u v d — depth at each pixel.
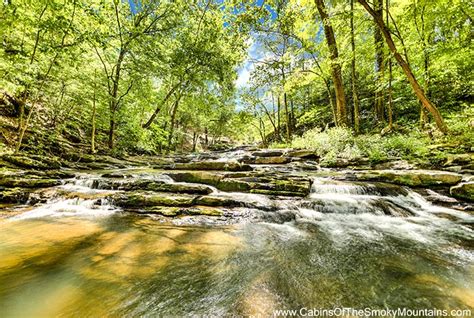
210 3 19.81
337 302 2.86
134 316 2.56
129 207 6.51
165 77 19.14
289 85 17.05
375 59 15.95
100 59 14.78
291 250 4.35
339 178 8.86
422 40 12.40
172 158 18.08
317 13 14.80
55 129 15.25
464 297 2.94
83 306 2.69
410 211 6.44
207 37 20.17
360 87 21.00
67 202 6.72
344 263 3.86
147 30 17.86
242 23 12.17
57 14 10.30
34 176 8.28
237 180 8.24
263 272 3.54
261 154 14.02
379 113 16.84
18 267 3.48
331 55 14.36
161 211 6.19
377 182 8.19
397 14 12.83
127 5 16.77
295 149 13.98
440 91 15.38
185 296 2.93
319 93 25.91
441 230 5.33
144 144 19.58
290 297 2.95
